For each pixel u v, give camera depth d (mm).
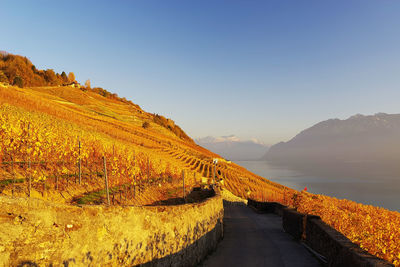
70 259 4109
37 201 3811
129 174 19094
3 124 13273
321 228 8977
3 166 12672
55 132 20312
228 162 115750
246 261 9430
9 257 3357
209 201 11477
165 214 6938
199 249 9328
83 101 128500
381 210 29984
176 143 106000
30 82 130625
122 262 5172
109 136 53062
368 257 5328
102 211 4844
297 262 9078
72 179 15438
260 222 19906
